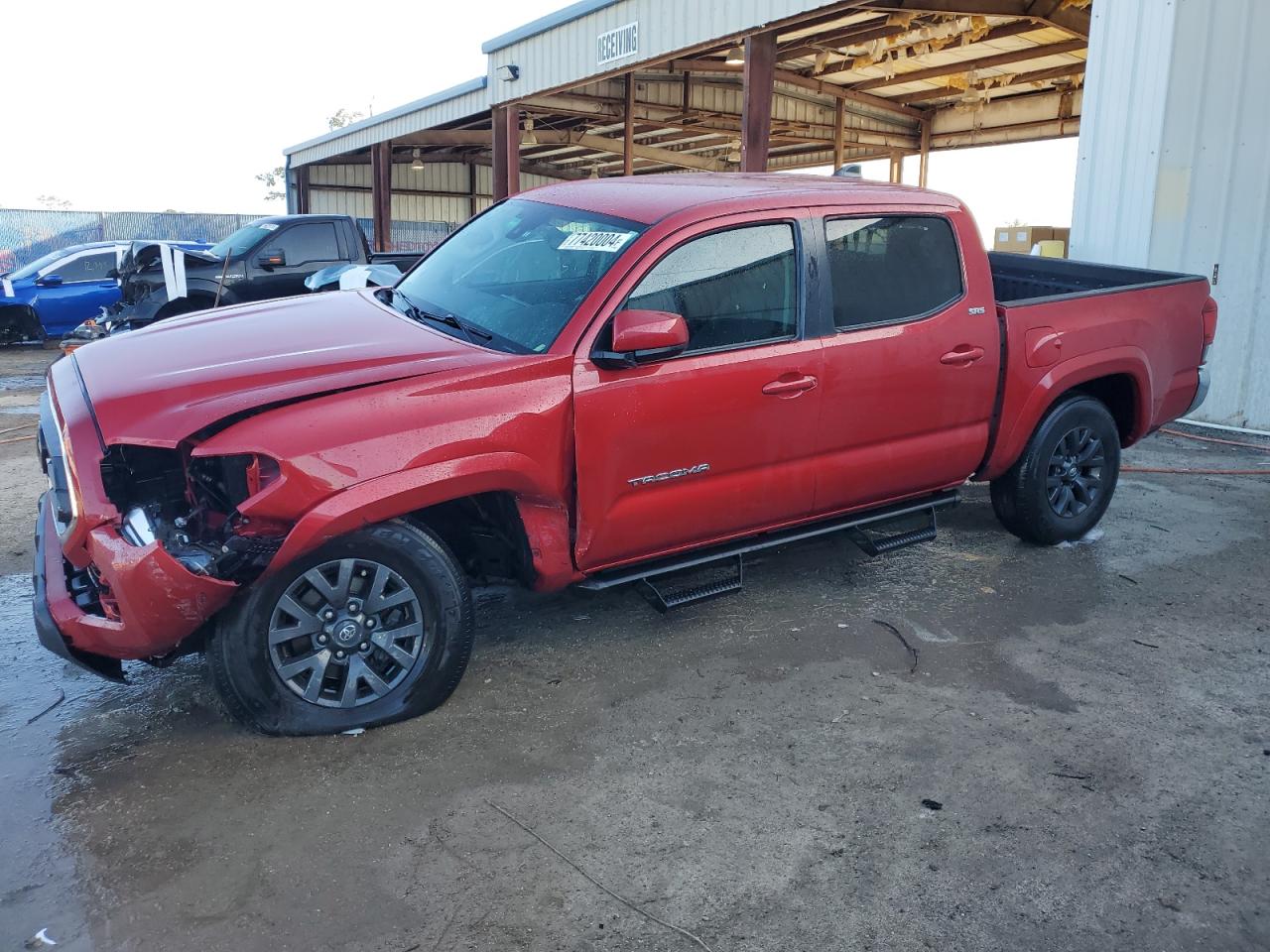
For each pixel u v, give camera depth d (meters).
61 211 30.47
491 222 4.69
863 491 4.52
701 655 4.14
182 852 2.82
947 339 4.56
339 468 3.13
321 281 9.93
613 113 23.39
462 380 3.39
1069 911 2.64
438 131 27.30
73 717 3.59
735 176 4.80
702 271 3.90
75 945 2.45
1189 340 5.68
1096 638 4.36
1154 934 2.57
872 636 4.36
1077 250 9.61
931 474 4.75
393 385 3.30
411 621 3.48
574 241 4.04
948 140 26.17
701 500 3.99
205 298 11.66
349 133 27.62
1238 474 7.12
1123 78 8.95
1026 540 5.59
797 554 5.38
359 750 3.37
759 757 3.37
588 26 15.29
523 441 3.46
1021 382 4.89
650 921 2.57
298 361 3.42
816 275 4.18
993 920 2.61
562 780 3.21
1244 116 8.21
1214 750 3.46
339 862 2.79
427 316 4.07
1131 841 2.95
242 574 3.10
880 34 17.59
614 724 3.57
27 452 7.77
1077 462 5.37
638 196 4.23
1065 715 3.68
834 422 4.27
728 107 24.64
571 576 3.80
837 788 3.19
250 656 3.23
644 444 3.76
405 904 2.62
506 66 17.73
